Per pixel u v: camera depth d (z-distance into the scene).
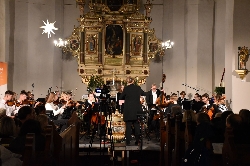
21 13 18.17
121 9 19.52
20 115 7.12
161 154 9.53
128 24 19.42
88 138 11.98
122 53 19.59
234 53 13.04
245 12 12.98
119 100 11.36
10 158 4.82
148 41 19.69
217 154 6.34
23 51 18.20
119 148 10.34
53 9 19.31
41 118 7.13
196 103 14.30
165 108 13.38
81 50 19.34
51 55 19.22
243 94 12.95
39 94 18.72
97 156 10.43
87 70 19.41
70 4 20.03
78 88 19.97
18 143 5.49
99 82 18.66
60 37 19.62
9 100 10.86
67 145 7.35
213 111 12.66
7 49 17.58
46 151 5.36
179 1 19.50
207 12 18.95
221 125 7.68
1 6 15.96
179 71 19.42
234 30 13.03
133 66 19.45
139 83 19.58
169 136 8.56
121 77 19.45
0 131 6.25
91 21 19.34
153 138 12.70
